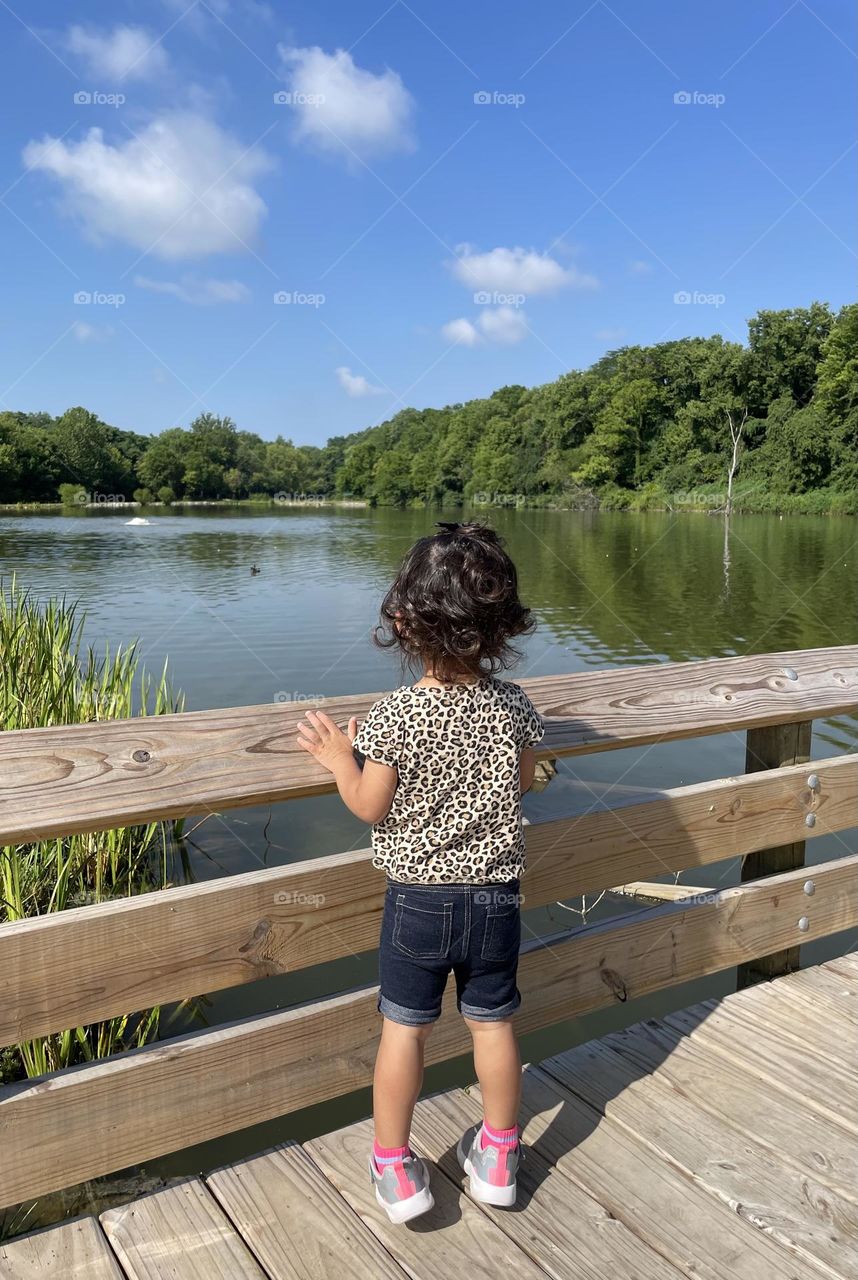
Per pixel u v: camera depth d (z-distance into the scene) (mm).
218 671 10000
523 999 2107
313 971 3854
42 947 1529
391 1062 1658
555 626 13945
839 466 55750
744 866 2725
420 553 1637
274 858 4832
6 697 4523
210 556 26938
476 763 1616
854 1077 2145
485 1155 1716
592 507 65875
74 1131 1586
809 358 62469
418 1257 1609
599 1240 1656
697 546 31172
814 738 7488
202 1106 1712
